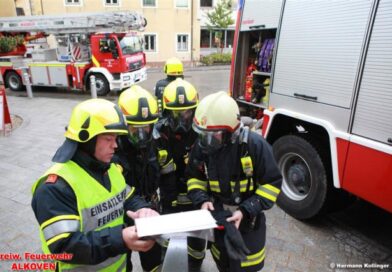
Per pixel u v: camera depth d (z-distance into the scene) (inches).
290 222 139.2
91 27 440.5
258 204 73.9
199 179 82.6
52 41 725.9
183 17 893.2
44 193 51.8
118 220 62.4
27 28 485.4
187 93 93.7
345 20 108.7
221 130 68.7
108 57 441.4
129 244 53.7
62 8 802.2
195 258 102.7
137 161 82.0
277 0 151.8
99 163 56.6
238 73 199.3
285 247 121.7
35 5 783.1
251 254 78.2
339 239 127.5
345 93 110.3
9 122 288.0
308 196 133.1
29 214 143.8
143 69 502.3
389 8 94.6
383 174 99.2
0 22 496.7
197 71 794.2
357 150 107.0
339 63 111.8
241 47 194.2
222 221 66.7
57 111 370.6
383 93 97.7
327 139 128.5
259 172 75.5
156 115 78.9
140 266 112.1
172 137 95.8
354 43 105.8
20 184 174.4
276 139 153.9
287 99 137.9
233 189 75.7
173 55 917.8
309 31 123.9
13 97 466.6
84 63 456.4
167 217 59.2
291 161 145.0
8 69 505.0
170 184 96.4
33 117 339.0
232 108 69.6
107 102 56.8
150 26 870.4
